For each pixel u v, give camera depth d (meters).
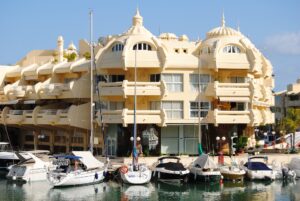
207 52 70.12
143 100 67.75
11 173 59.00
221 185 56.16
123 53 65.38
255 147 74.06
